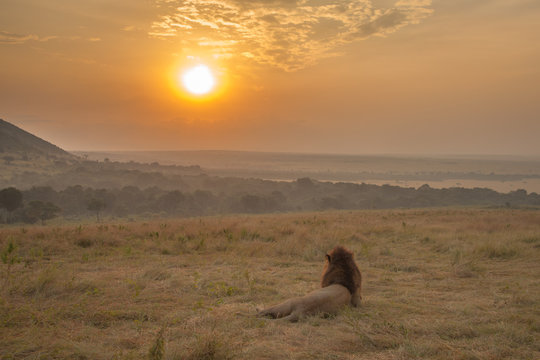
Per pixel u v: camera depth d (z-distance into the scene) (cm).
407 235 1692
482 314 542
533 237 1477
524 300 610
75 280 693
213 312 522
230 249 1220
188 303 584
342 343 416
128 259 1009
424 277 838
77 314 504
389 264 1007
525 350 407
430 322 498
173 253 1147
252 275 804
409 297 643
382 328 461
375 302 608
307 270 907
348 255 605
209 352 364
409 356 383
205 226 1886
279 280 768
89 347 379
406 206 19675
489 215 3747
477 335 456
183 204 16688
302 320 488
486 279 809
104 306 548
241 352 380
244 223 2234
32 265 880
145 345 398
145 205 15888
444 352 397
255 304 579
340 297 544
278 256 1137
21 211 11431
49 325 451
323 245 1271
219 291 655
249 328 459
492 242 1279
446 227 2136
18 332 429
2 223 11006
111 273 805
